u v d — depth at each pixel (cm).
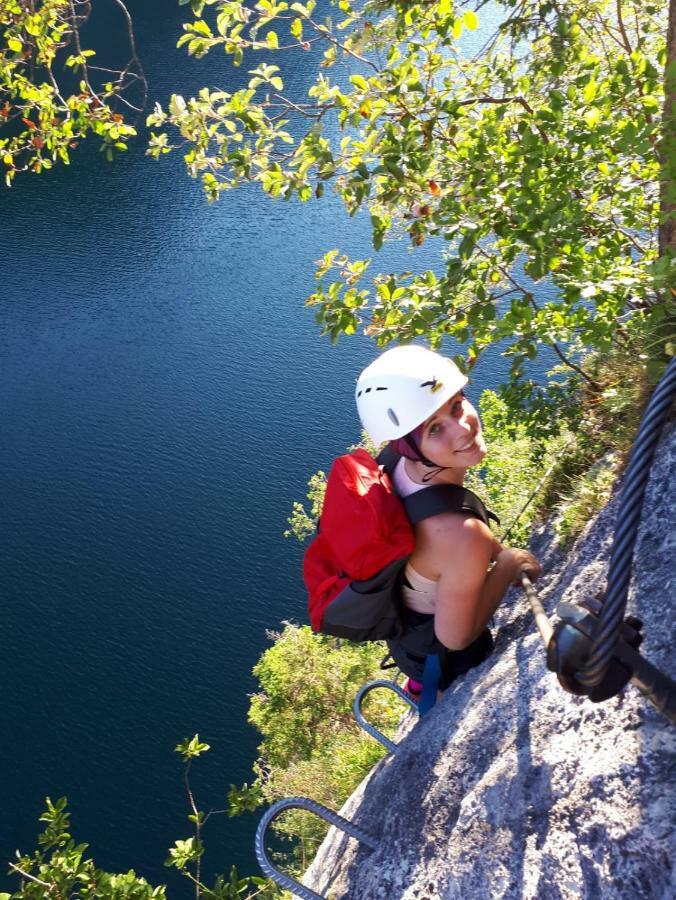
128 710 6228
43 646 6794
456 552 232
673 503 267
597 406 491
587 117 519
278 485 8175
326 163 552
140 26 11931
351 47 594
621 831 185
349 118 566
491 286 582
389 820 262
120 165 13050
